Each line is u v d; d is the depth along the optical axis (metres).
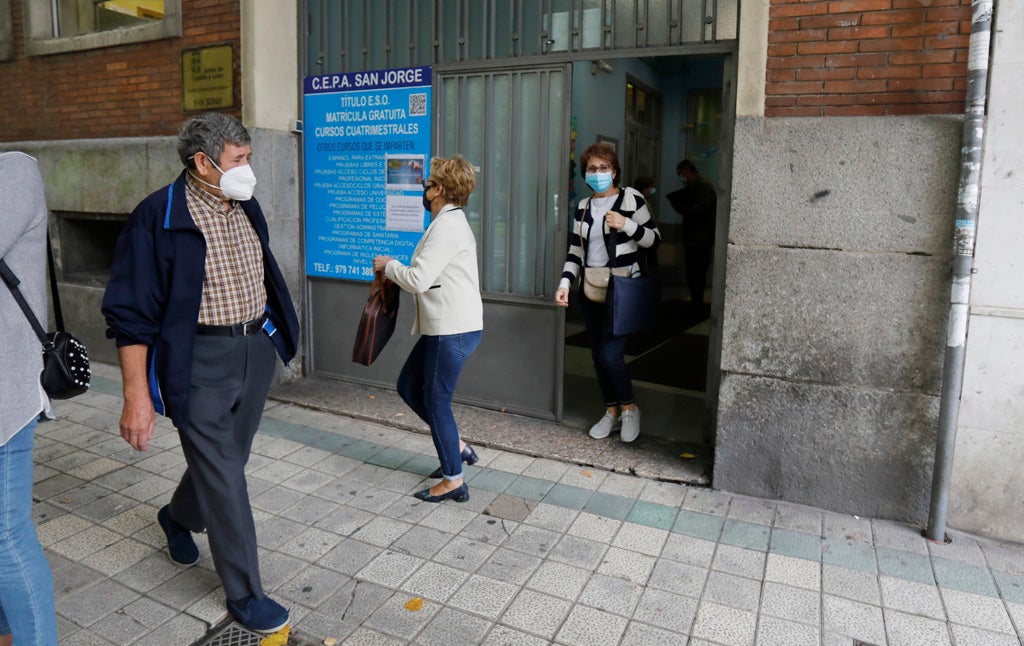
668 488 3.86
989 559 3.18
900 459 3.44
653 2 4.04
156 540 3.30
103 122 5.79
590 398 5.20
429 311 3.43
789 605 2.85
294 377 5.52
